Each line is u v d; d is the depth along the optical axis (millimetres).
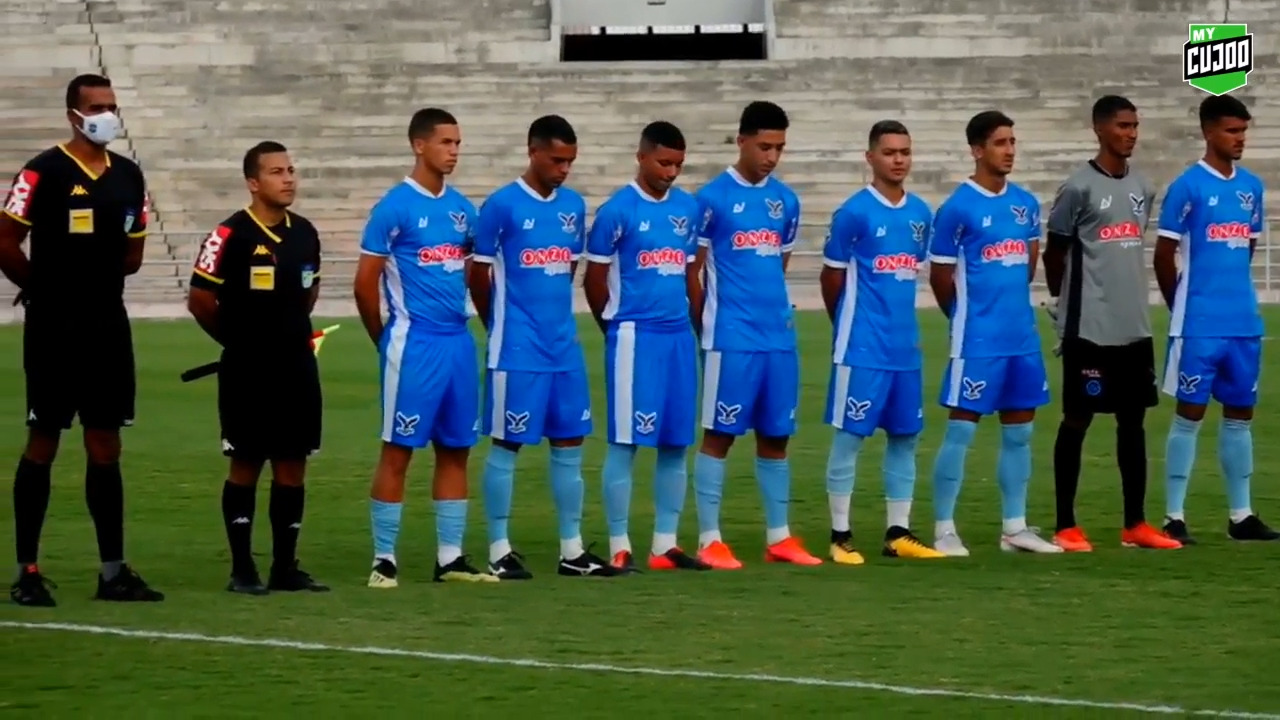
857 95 73000
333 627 17234
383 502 19688
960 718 13984
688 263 21250
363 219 69500
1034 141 72188
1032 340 22016
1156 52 74938
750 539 23156
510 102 72625
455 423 19891
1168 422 33656
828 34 75312
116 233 18484
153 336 51688
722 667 15602
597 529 23891
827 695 14656
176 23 74250
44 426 18297
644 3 78188
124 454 29750
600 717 14023
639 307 20734
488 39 74688
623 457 20875
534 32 75188
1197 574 20188
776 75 73500
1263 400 35500
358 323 55750
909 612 17969
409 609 18172
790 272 65562
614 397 20766
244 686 14945
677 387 20906
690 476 28469
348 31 74438
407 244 19641
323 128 71875
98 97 18203
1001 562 21219
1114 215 22047
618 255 20781
